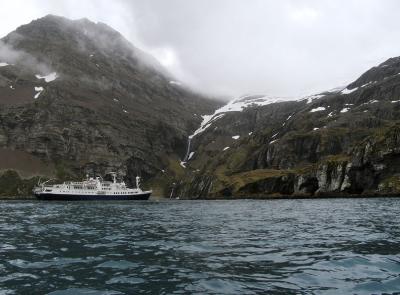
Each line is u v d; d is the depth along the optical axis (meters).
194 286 14.54
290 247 23.38
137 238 28.44
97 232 32.97
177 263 18.80
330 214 54.09
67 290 14.15
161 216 55.31
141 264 18.59
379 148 168.38
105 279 15.70
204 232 32.28
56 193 162.25
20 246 24.61
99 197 165.00
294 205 91.25
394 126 177.50
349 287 14.29
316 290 13.95
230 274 16.41
